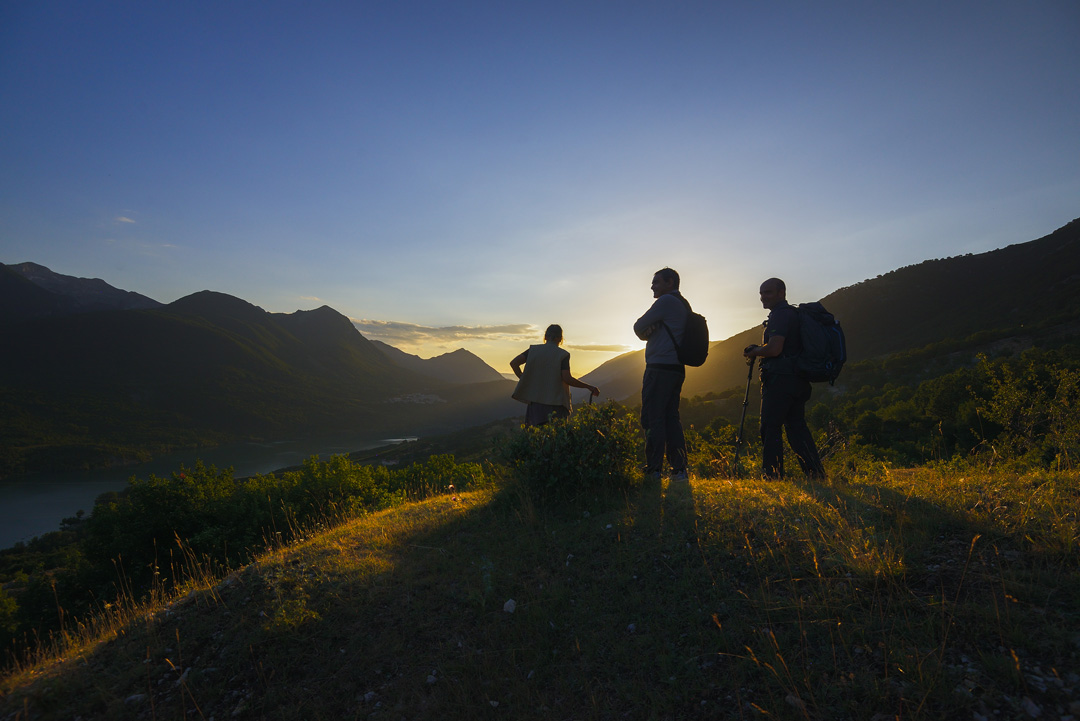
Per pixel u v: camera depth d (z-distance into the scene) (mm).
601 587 3150
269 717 2510
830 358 4504
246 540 7832
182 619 3365
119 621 3664
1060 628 2055
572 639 2766
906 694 1944
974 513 3102
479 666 2668
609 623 2826
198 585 4160
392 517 5129
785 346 4629
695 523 3600
